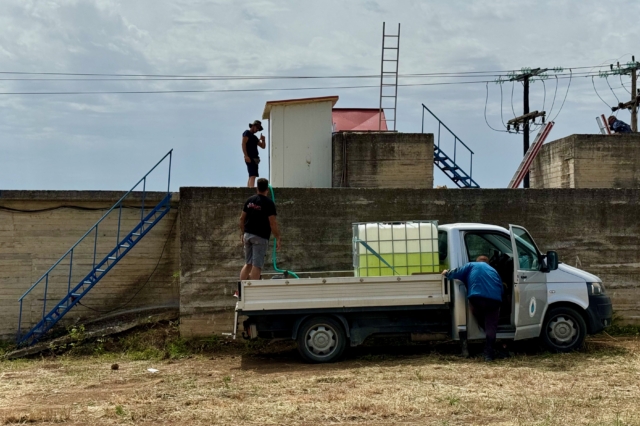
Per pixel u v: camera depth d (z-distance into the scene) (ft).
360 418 26.73
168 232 52.11
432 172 57.26
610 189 49.57
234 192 47.14
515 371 34.99
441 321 39.91
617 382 32.48
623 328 48.75
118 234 49.47
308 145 57.93
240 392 31.65
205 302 46.57
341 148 56.75
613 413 26.81
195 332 46.39
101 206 51.57
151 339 46.60
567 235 49.14
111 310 51.49
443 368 36.06
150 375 38.09
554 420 25.73
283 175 57.62
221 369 39.50
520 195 48.93
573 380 32.94
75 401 31.45
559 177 60.39
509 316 39.81
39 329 49.90
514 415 26.76
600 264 49.26
